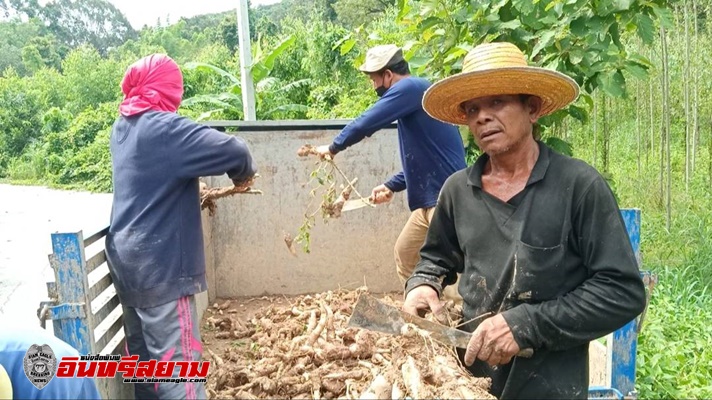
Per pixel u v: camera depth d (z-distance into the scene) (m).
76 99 35.12
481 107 2.37
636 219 3.12
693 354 4.75
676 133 12.19
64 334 2.61
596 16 4.07
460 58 4.91
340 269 5.67
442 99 2.50
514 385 2.41
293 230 5.61
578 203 2.26
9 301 8.39
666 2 4.12
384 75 4.41
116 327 3.17
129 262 2.98
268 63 11.17
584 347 2.44
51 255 2.59
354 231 5.64
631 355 3.22
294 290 5.68
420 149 4.20
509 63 2.37
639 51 9.80
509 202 2.38
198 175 3.06
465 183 2.55
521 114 2.36
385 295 5.31
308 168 5.54
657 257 7.45
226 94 12.47
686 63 8.98
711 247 7.07
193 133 3.04
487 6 4.71
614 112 11.89
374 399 2.45
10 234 13.56
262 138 5.50
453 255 2.78
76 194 22.44
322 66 17.44
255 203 5.58
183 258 3.04
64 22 84.31
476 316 2.49
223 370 3.37
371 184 5.52
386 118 4.05
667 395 4.12
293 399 3.04
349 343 3.67
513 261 2.33
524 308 2.27
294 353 3.38
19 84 34.91
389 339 3.26
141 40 51.31
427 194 4.27
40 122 32.72
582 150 12.29
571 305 2.23
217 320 4.79
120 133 3.14
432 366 2.48
